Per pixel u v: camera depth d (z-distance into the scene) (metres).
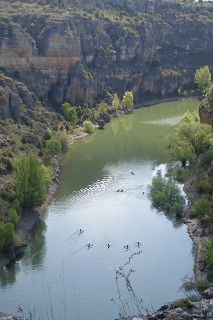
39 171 86.12
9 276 67.75
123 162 115.50
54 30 159.25
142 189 96.88
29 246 75.69
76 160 117.69
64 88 160.50
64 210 87.81
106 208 88.31
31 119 129.75
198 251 71.50
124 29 197.75
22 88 135.00
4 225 72.81
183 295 61.16
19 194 84.75
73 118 146.75
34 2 185.88
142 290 63.09
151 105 188.88
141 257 71.44
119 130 147.00
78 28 174.75
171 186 90.06
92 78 169.50
